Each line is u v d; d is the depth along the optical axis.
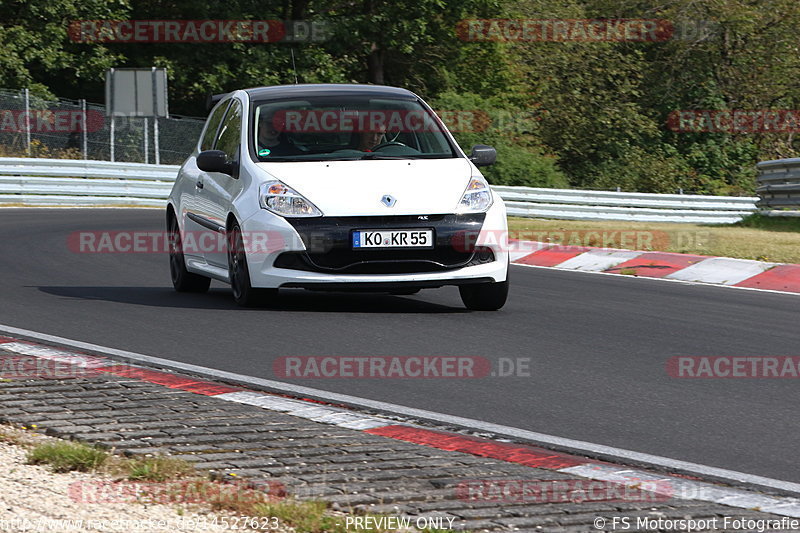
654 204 90.94
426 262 30.97
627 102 146.88
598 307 34.94
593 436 19.52
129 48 125.25
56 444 17.73
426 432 19.48
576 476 16.77
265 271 31.27
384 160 32.88
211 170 33.25
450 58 145.38
